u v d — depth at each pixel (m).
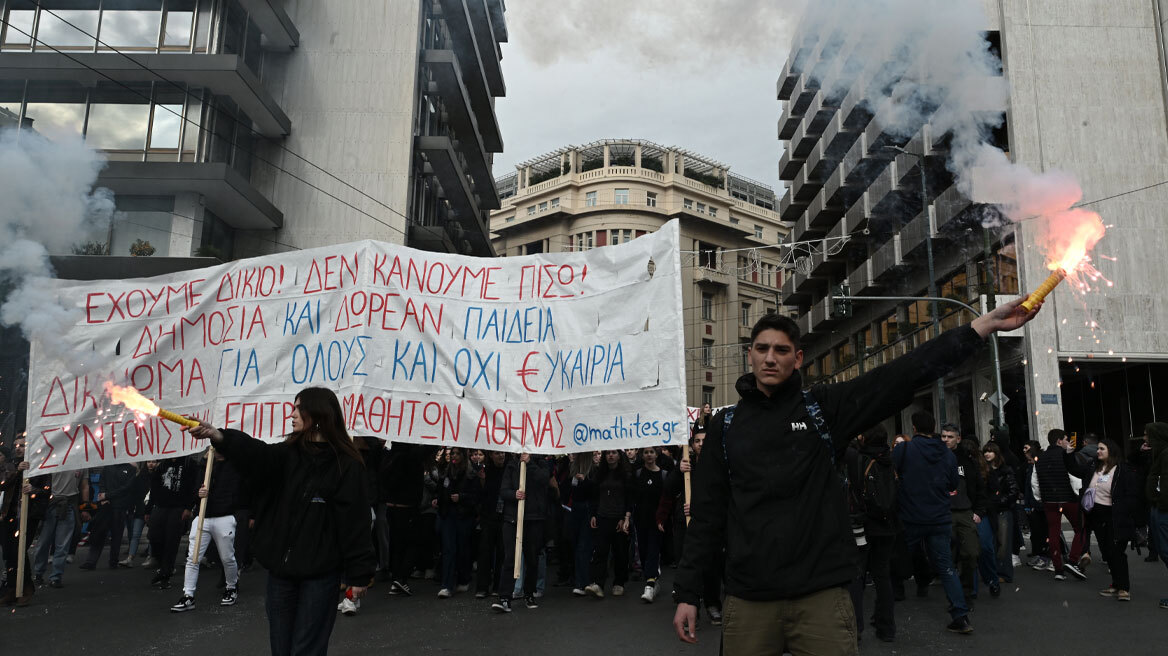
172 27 22.06
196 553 8.02
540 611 8.10
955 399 26.89
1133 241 20.80
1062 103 21.30
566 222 55.88
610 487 8.88
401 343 8.19
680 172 57.47
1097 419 23.42
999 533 9.60
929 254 22.17
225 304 8.48
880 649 6.45
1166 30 21.39
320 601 3.96
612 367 7.97
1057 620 7.50
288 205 24.70
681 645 6.57
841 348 35.38
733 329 55.66
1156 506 7.92
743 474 2.84
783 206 42.47
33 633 6.96
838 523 2.77
